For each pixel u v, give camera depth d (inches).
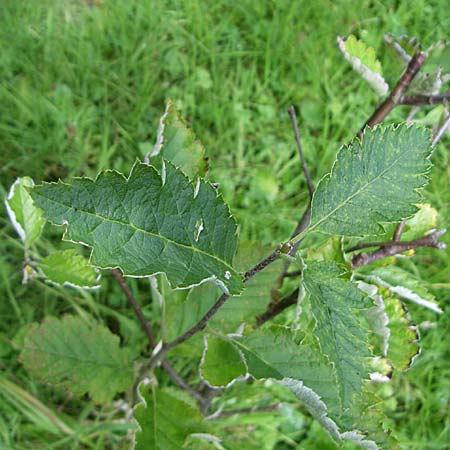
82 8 22.6
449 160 23.4
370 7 25.7
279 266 13.5
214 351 12.2
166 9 23.4
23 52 21.5
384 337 12.2
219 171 21.8
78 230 7.4
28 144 20.3
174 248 8.0
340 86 24.3
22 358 14.5
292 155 23.1
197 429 12.7
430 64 11.4
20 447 16.9
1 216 19.1
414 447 20.5
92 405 17.5
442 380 21.2
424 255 22.2
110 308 19.4
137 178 7.5
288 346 11.4
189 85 22.6
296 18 24.7
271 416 19.2
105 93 21.7
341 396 7.7
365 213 8.2
